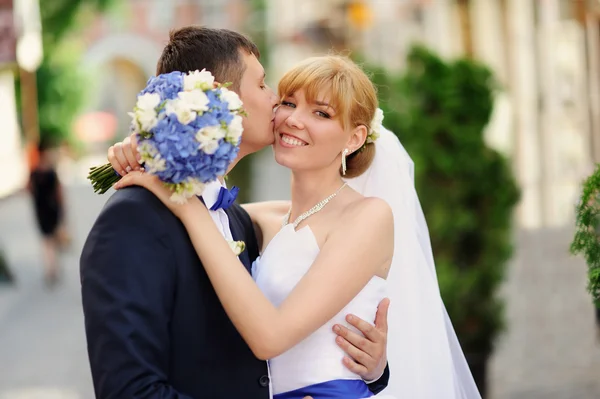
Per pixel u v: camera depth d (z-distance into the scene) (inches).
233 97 84.7
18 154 836.0
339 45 675.4
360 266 95.3
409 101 195.0
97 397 82.1
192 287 86.9
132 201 85.8
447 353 116.5
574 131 465.7
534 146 463.2
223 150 82.4
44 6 884.0
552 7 466.3
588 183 108.6
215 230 87.5
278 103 101.4
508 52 462.0
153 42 1245.1
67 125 933.8
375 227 97.7
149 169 83.7
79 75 948.0
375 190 117.3
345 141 100.4
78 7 898.7
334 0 673.0
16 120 836.0
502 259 194.5
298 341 89.2
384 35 632.4
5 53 664.4
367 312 99.2
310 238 99.1
